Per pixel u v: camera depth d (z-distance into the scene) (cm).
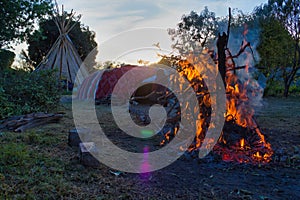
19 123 439
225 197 203
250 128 345
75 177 236
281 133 423
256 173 254
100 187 219
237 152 306
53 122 505
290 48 1227
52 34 1977
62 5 1185
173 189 217
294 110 714
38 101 602
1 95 541
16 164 257
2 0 682
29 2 746
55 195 200
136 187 220
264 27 1095
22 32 774
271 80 1235
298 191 215
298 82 1433
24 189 207
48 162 270
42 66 1122
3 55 1078
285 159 290
